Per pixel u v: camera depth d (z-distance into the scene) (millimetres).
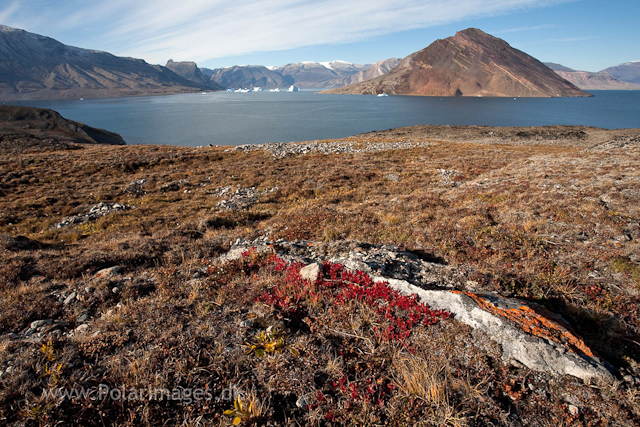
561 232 9141
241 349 4562
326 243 9375
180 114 170750
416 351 4504
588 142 46219
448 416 3510
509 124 115688
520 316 4699
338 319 5324
